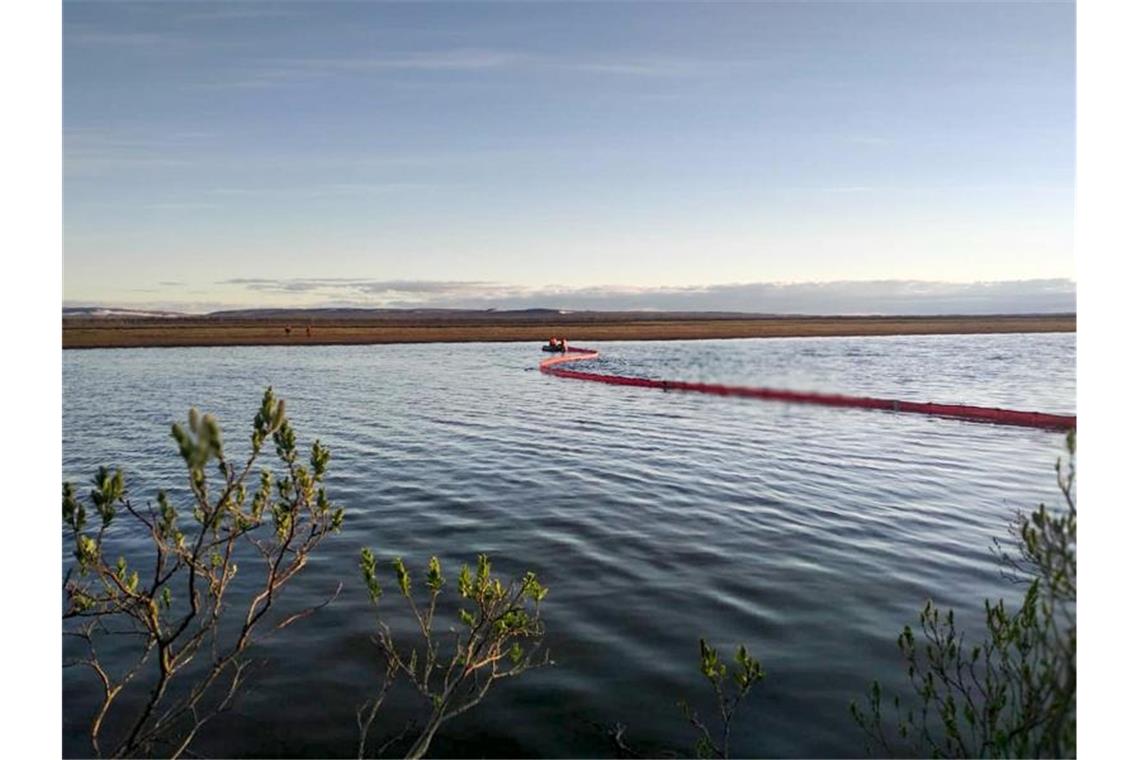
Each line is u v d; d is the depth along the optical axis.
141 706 5.97
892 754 5.23
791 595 8.45
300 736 5.61
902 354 40.69
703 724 5.74
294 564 4.30
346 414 25.67
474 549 10.37
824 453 17.70
